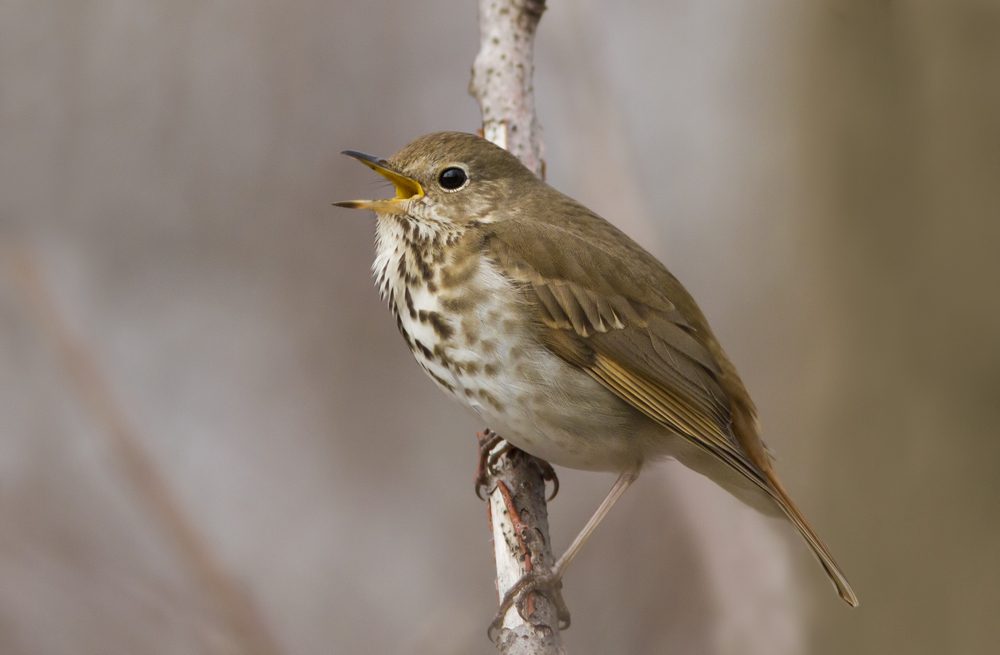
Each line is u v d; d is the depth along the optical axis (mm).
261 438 14734
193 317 15219
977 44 10305
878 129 10695
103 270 15117
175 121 15438
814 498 11039
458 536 14250
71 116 15203
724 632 9719
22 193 14992
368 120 15602
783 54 12242
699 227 15203
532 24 10461
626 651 12383
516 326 8742
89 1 15336
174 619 11562
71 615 12281
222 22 15648
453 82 15820
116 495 13320
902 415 10641
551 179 14211
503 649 7996
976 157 10320
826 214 11109
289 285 15352
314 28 15750
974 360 10391
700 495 10031
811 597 10695
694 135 15586
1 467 13422
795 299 12430
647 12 15859
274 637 11625
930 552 10492
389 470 14719
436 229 9039
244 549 13977
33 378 13742
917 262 10578
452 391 8961
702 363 9055
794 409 12227
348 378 15078
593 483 13703
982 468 10391
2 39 15156
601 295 8930
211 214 15414
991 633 10289
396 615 13570
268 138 15547
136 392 14672
